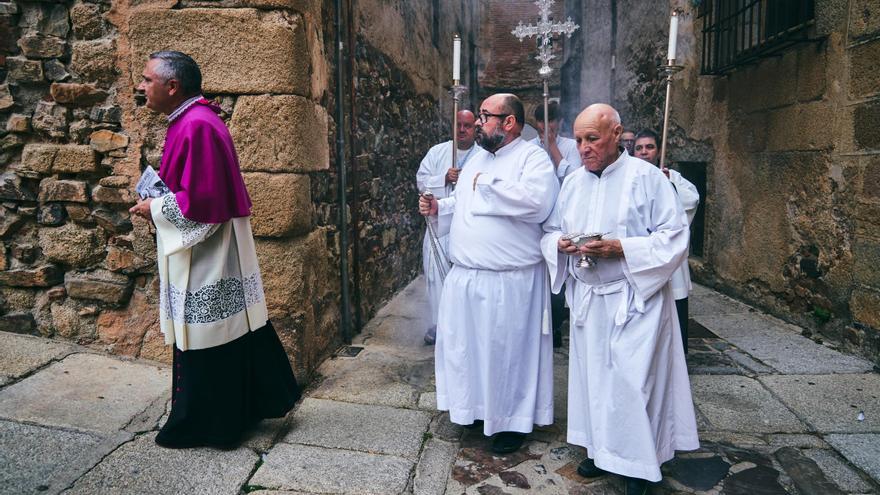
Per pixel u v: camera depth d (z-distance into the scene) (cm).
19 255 366
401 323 516
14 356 340
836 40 435
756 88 550
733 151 600
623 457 247
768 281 540
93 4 349
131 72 349
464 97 1176
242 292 281
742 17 562
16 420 280
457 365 294
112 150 357
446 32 967
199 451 277
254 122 338
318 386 363
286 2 333
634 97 898
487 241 288
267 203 342
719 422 320
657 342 251
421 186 501
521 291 291
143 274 364
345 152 450
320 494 250
